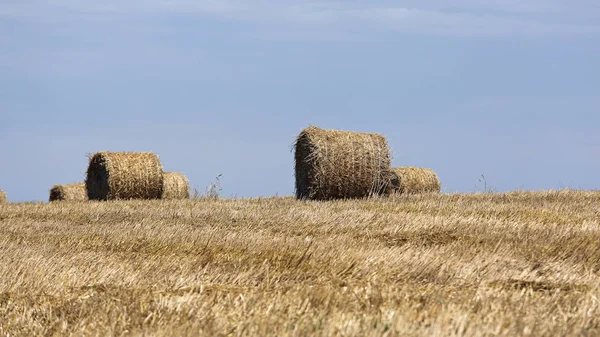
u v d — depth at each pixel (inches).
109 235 1727.4
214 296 932.0
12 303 1009.5
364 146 2819.9
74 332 845.2
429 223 1844.2
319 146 2758.4
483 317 795.4
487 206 2290.8
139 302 920.9
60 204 2728.8
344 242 1517.0
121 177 3368.6
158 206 2496.3
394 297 898.1
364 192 2829.7
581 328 746.8
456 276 1141.1
